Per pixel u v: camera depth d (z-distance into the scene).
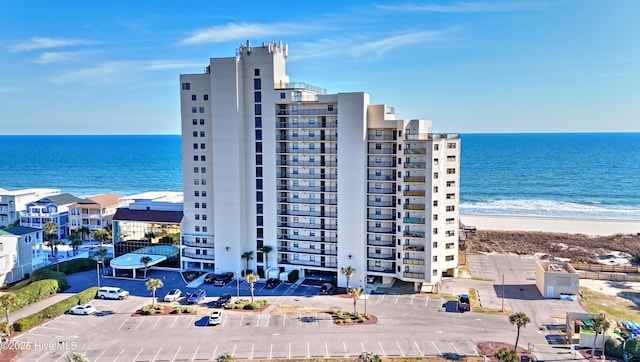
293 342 62.69
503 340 63.50
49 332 65.62
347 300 79.69
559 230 139.88
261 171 91.00
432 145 81.12
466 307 74.50
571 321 63.25
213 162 90.94
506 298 80.81
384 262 87.38
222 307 75.50
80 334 65.12
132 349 60.59
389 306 76.62
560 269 86.00
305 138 89.44
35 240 95.19
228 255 92.19
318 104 87.19
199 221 95.38
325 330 66.69
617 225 147.00
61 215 130.25
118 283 88.31
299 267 91.00
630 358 57.62
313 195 90.19
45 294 79.19
